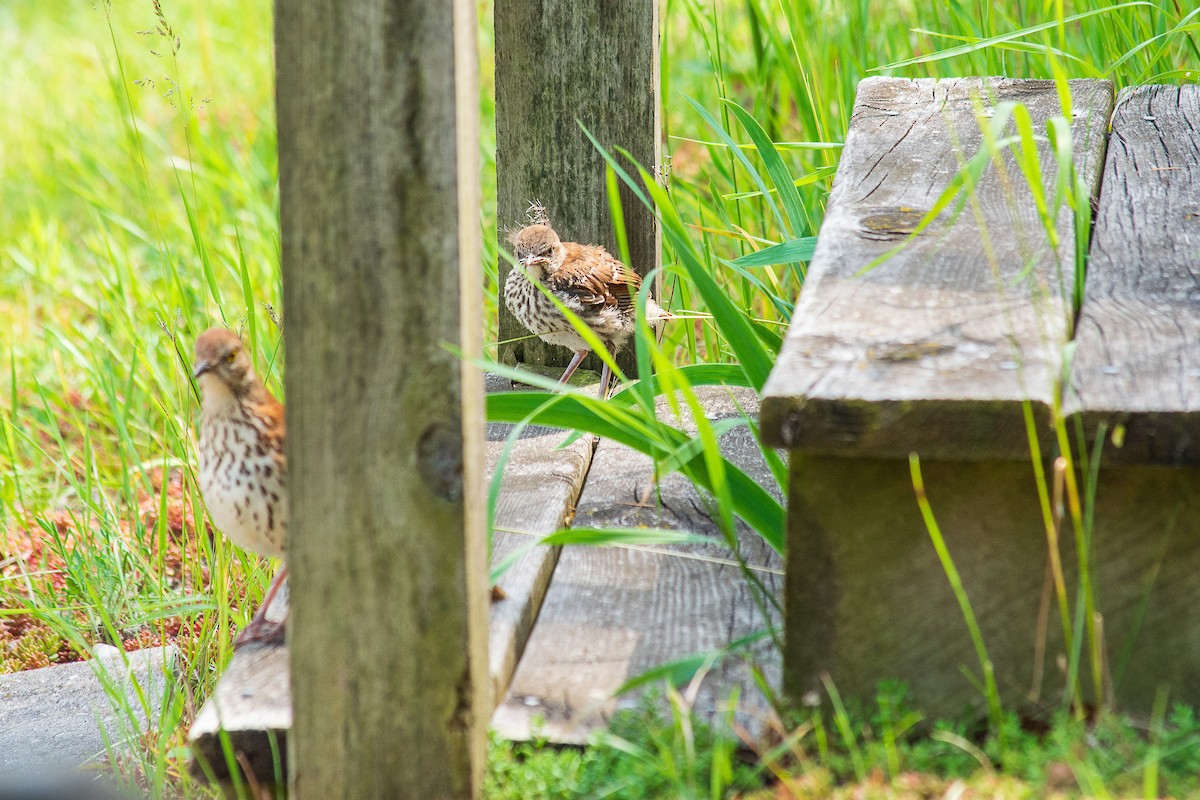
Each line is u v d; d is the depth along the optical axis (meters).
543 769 4.92
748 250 10.80
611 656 5.74
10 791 7.07
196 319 12.09
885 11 12.08
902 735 4.89
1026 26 10.90
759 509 6.03
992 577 4.76
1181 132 8.09
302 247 4.47
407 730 4.76
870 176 7.15
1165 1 10.52
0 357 13.09
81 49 22.61
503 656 5.45
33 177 17.27
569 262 9.65
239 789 5.19
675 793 4.76
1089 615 4.69
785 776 4.75
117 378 11.87
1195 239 6.28
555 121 9.59
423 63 4.31
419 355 4.50
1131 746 4.57
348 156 4.38
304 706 4.80
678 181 11.68
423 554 4.62
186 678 7.90
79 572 9.30
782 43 11.39
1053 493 4.66
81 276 14.52
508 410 6.16
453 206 4.40
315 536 4.66
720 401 9.06
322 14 4.30
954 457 4.57
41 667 9.07
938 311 5.31
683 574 6.51
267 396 6.17
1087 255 6.06
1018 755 4.61
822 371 4.77
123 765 7.40
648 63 9.31
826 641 4.90
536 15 9.41
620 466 7.96
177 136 17.75
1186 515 4.62
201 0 23.09
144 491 11.12
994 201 6.68
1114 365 4.82
